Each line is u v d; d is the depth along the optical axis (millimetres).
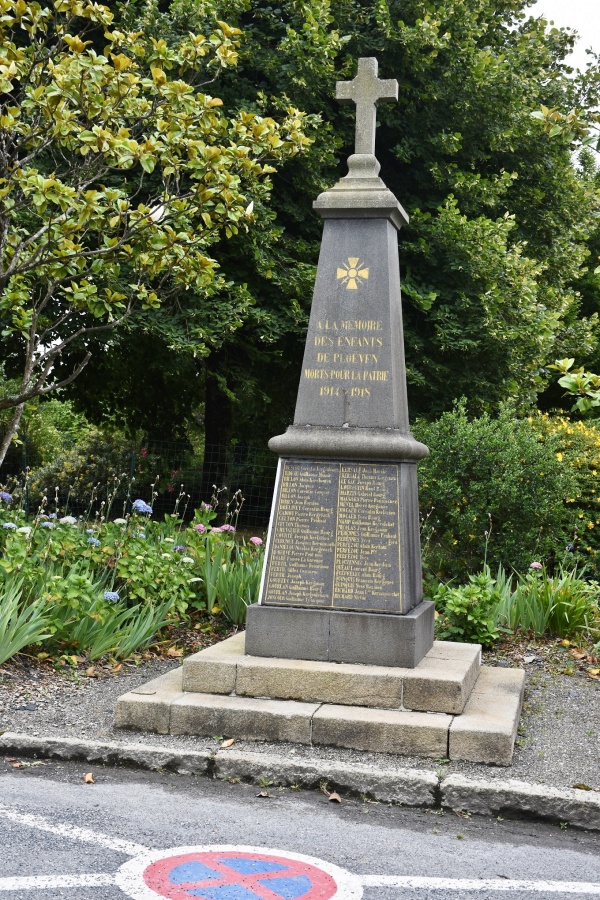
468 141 15375
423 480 10469
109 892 3469
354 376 6398
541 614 8609
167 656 7633
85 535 8906
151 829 4172
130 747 5117
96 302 8188
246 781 4949
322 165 14078
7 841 3922
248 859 3881
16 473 17812
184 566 8656
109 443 18500
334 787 4848
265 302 14148
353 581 6051
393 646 5824
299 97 13555
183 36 12289
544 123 6863
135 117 8242
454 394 14906
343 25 14461
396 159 15414
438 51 14500
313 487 6234
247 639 6035
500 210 16578
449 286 14773
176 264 8344
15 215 8289
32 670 6738
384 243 6473
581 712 6434
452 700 5453
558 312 15812
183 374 16297
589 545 11492
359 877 3756
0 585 7223
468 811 4676
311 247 14211
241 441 20922
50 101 7535
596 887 3766
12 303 8102
